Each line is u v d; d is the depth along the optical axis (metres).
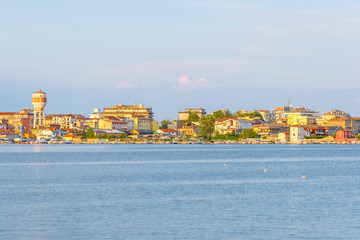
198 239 69.06
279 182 127.62
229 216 82.25
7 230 73.50
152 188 115.62
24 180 133.00
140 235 70.88
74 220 79.44
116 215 83.00
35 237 70.06
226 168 173.50
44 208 89.00
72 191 110.31
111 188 115.62
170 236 70.50
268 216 82.25
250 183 125.56
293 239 69.06
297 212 85.31
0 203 94.31
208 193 107.12
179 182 128.12
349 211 86.06
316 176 143.25
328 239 69.06
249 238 69.50
